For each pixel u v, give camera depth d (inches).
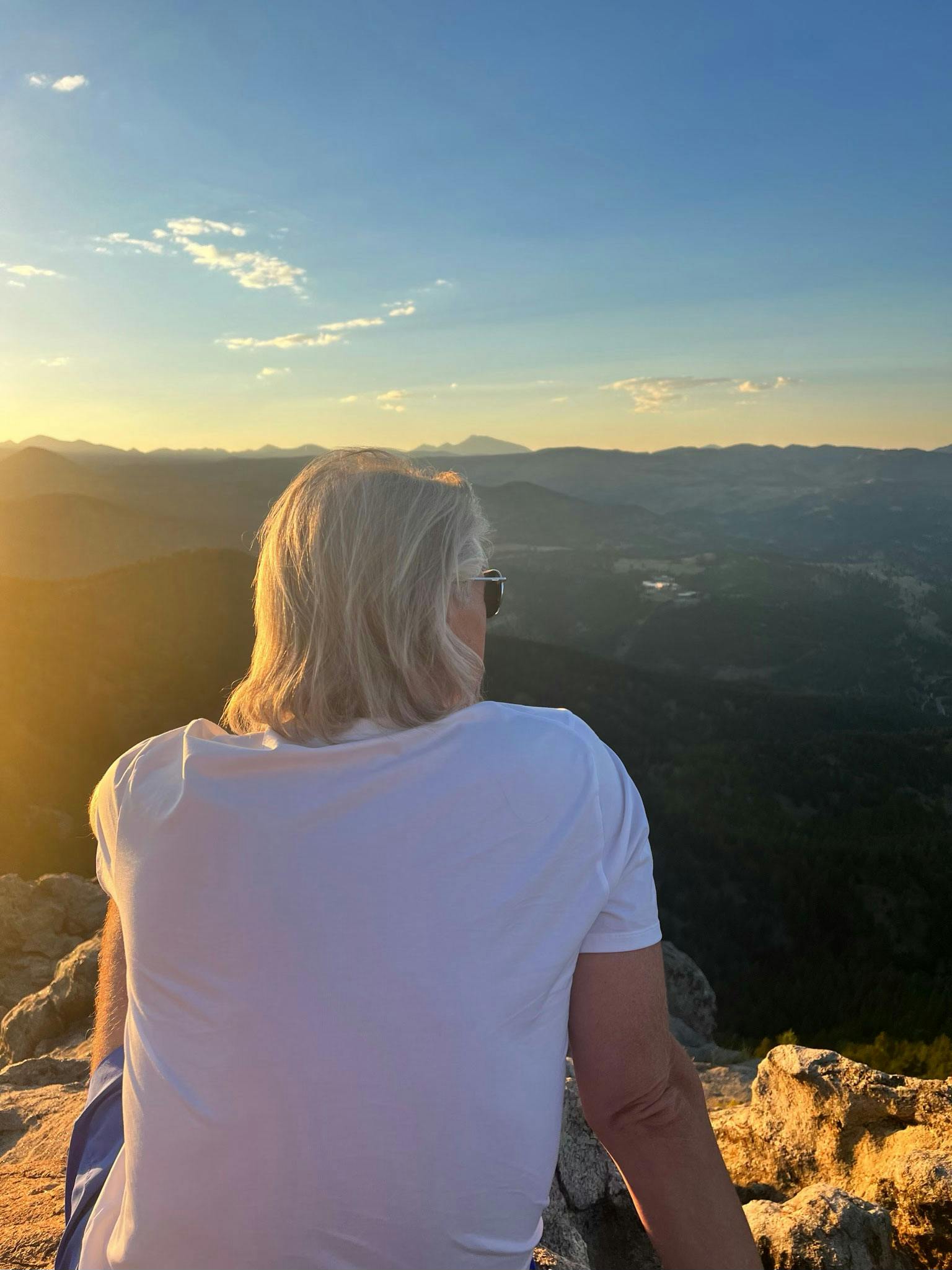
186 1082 39.0
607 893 40.3
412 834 39.1
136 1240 39.0
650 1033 41.1
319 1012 37.9
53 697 3983.8
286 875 39.1
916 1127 183.8
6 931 494.3
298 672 43.3
